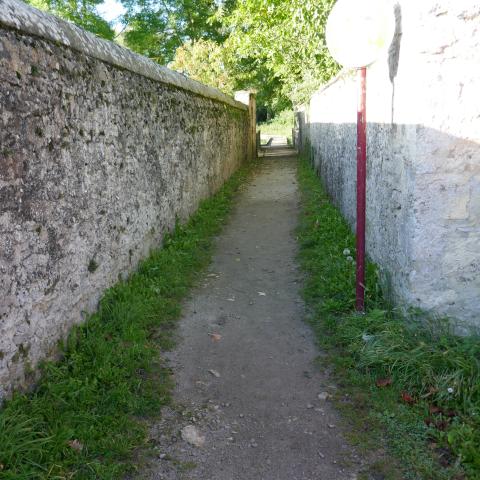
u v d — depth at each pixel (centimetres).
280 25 1149
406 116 332
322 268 513
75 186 338
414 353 310
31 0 1909
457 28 300
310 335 387
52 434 241
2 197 251
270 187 1091
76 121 340
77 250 340
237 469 245
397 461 247
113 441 248
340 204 734
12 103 261
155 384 310
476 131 312
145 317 383
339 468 245
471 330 331
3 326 250
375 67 432
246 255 597
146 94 513
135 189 470
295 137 2361
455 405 276
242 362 348
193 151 737
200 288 486
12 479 209
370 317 365
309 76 1436
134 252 467
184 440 263
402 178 352
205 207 784
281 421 282
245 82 2147
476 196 320
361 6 341
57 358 306
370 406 289
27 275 274
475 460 235
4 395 249
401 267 358
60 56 320
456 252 329
